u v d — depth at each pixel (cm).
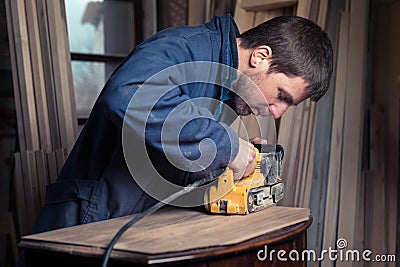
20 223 219
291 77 149
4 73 247
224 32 150
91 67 264
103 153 149
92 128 149
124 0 274
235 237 116
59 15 227
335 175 242
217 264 109
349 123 243
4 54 245
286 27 151
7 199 254
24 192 220
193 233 120
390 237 247
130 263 102
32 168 219
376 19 265
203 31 147
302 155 234
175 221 134
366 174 257
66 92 226
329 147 249
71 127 226
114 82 121
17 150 235
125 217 142
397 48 257
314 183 248
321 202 249
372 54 265
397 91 256
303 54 147
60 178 159
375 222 251
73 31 258
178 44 134
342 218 239
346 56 247
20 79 220
